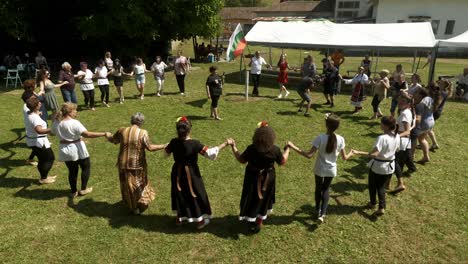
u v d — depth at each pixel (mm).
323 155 4902
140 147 5047
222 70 21781
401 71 11531
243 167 7090
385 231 5055
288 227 5109
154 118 10500
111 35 20703
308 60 14422
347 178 6645
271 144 4508
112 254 4496
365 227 5141
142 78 12820
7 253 4484
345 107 11953
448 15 35688
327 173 4918
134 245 4664
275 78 17953
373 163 5195
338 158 7512
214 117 10414
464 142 8758
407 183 6488
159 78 13266
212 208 5574
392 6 37250
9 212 5367
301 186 6355
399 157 5969
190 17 21969
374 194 5438
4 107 11789
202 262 4391
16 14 17781
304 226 5141
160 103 12344
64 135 5418
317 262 4426
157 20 20969
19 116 10695
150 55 25531
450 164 7355
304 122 10203
